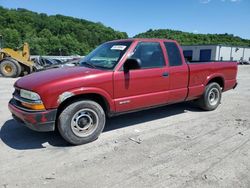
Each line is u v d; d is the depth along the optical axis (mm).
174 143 4336
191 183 3098
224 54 55500
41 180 3160
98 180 3166
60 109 4086
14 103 4320
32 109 3871
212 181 3141
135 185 3055
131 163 3605
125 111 4699
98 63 4801
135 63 4406
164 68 5129
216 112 6461
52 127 3959
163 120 5688
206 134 4793
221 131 4965
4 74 14961
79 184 3076
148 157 3795
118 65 4473
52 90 3832
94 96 4371
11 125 5230
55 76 4098
